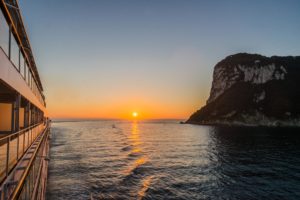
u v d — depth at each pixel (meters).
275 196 29.59
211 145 82.06
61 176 36.25
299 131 136.62
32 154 9.66
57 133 139.50
